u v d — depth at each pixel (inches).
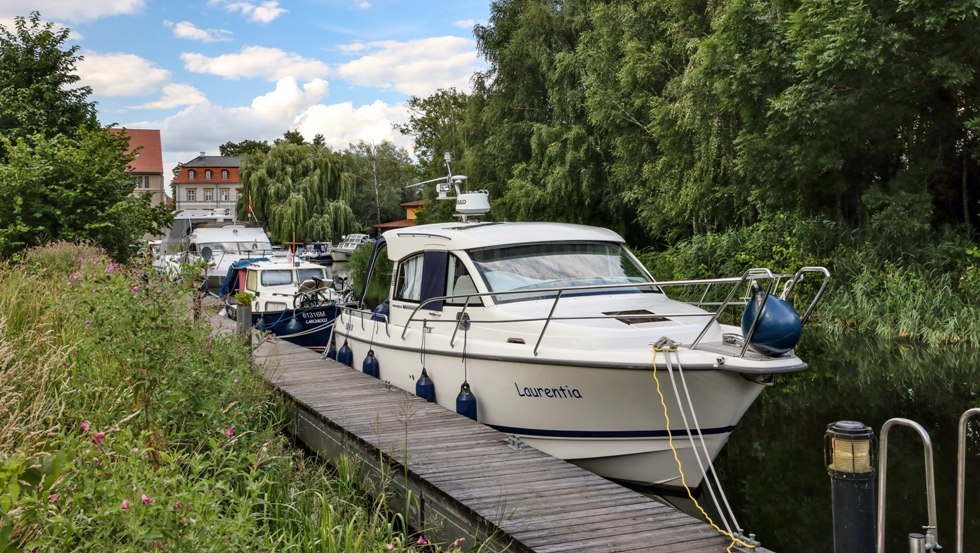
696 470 274.7
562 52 1098.1
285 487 215.6
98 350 219.9
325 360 438.9
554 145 1085.8
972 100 642.2
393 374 377.1
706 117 816.9
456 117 2432.3
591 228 361.1
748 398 269.1
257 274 669.3
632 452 279.9
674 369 256.5
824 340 622.2
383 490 230.5
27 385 207.5
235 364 283.1
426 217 1739.7
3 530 113.3
